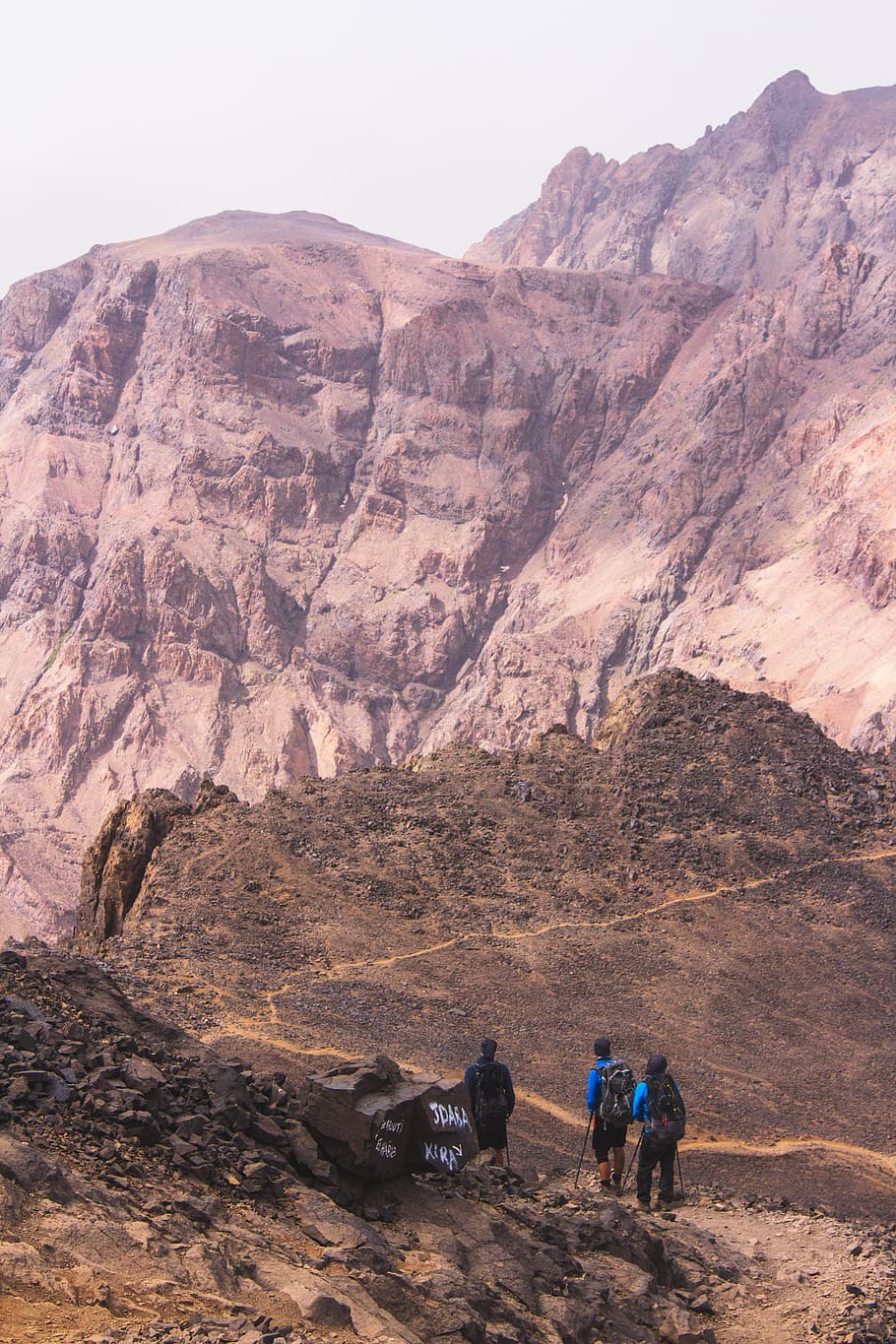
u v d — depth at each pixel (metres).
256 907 57.88
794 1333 14.81
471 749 75.81
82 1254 10.09
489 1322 11.99
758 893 63.91
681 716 77.50
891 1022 55.38
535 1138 43.38
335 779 71.25
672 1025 53.34
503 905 60.75
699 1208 22.69
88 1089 12.96
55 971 16.41
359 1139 14.15
